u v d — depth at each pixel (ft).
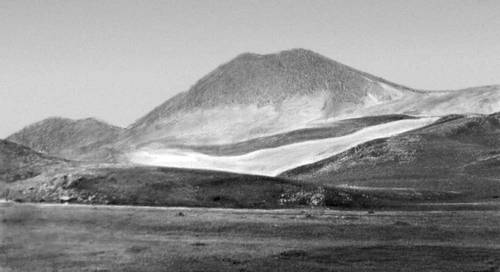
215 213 238.68
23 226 204.23
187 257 164.96
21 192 274.16
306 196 285.64
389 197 315.37
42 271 150.10
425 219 241.35
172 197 271.69
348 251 176.76
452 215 257.55
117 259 162.09
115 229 202.59
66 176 281.54
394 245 186.80
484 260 169.58
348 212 264.31
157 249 173.99
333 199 287.69
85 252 169.48
